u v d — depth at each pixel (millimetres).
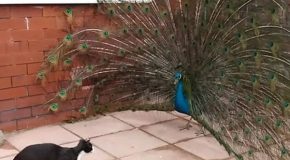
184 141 5586
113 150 5352
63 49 5656
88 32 5785
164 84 5785
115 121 5918
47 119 5750
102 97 6023
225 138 5234
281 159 5078
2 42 5398
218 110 5449
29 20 5488
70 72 5793
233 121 5320
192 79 5613
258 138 5156
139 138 5594
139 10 5797
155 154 5324
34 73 5598
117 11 5824
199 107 5543
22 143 5375
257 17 5367
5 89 5480
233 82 5461
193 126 5895
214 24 5500
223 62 5500
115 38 5816
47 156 4668
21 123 5613
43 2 5492
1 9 5336
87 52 5809
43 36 5586
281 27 5332
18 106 5570
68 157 4742
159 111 6184
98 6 5805
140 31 5770
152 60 5773
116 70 5875
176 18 5691
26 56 5531
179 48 5664
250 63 5422
